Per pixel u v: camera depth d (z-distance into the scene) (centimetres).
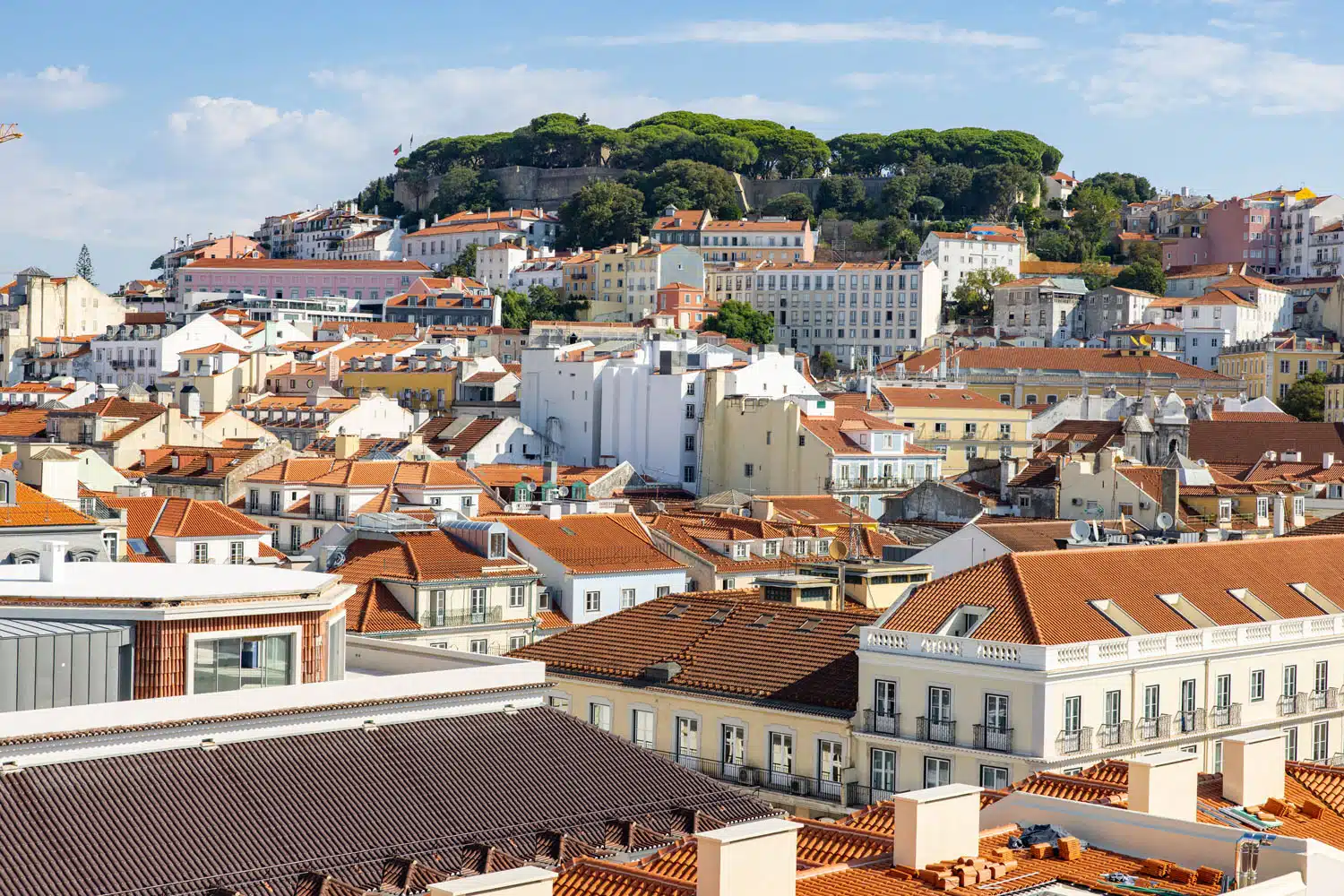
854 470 19738
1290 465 18500
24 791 4822
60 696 5409
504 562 11862
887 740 8269
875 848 4675
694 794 5816
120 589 5866
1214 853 4306
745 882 3797
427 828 5191
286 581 6222
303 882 4778
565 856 5212
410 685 5878
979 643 8100
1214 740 8675
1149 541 12362
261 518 16525
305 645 5950
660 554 12838
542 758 5806
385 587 11338
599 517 13162
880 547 14150
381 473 16262
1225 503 14525
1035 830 4628
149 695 5575
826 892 4109
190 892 4603
